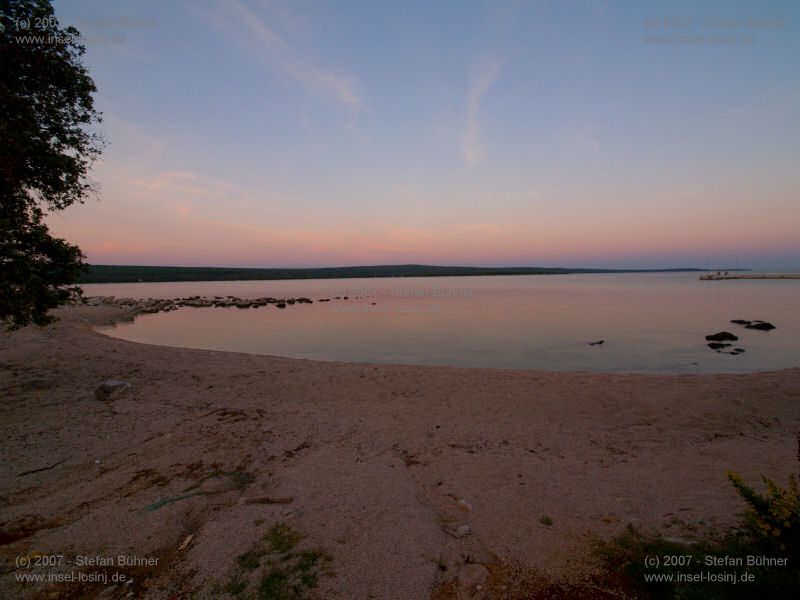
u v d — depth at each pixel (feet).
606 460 18.39
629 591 9.43
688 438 21.27
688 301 141.90
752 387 29.17
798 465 17.11
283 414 24.40
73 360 38.68
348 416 24.23
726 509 13.00
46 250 23.84
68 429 21.18
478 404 26.91
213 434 20.77
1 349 42.57
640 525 12.23
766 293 183.32
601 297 167.73
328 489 14.65
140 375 33.76
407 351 59.26
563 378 33.73
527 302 146.92
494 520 12.92
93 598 9.57
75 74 23.11
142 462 17.34
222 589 9.67
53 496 14.43
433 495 14.84
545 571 10.34
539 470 17.03
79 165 24.63
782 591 8.40
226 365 38.65
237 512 12.97
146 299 160.35
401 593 9.62
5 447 18.78
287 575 10.03
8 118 20.38
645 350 57.00
